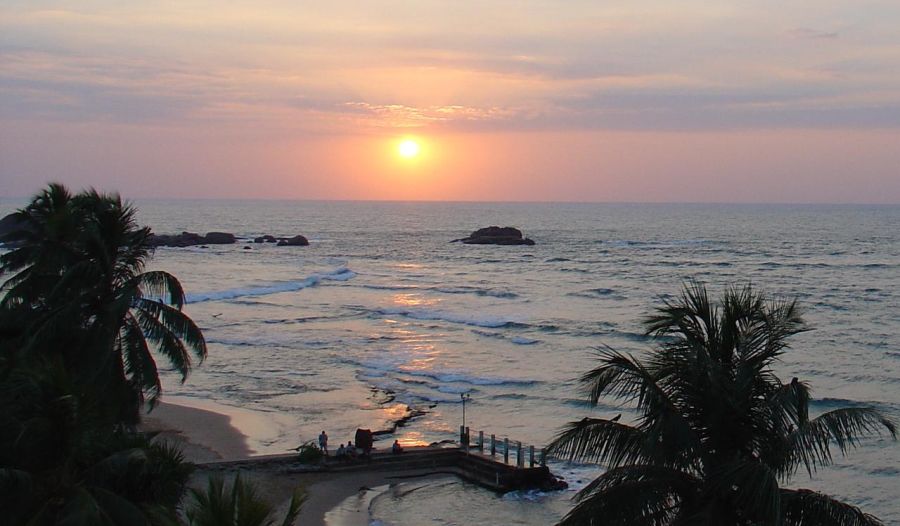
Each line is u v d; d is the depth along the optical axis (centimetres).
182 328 2452
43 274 2458
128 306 2377
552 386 4631
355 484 2853
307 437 3503
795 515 1192
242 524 1059
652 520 1203
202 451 3169
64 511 1243
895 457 3275
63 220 2395
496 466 2931
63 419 1341
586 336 6438
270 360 5375
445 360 5459
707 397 1254
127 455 1339
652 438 1200
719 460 1243
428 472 3009
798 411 1220
